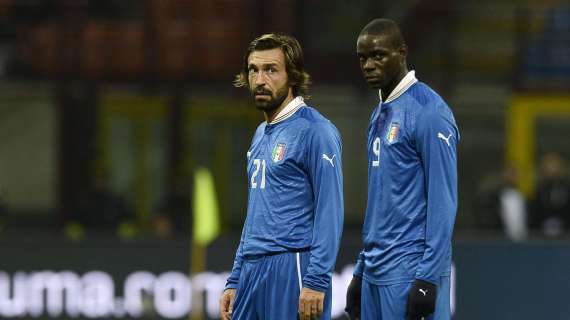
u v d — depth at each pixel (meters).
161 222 45.06
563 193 45.12
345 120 51.69
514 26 52.12
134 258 38.00
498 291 36.25
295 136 20.84
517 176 46.66
